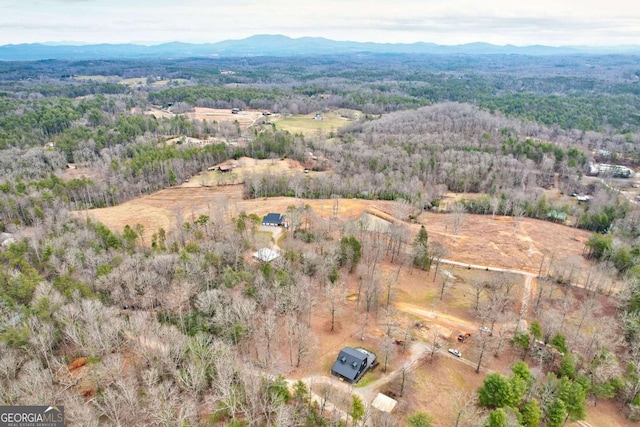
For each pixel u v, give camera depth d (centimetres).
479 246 11469
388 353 6888
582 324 8006
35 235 10250
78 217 12288
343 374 6438
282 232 11544
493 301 8519
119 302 7725
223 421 5434
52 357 6269
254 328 7119
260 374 5972
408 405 6041
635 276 8831
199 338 6281
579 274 9775
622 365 7044
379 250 10462
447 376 6719
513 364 6781
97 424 4975
